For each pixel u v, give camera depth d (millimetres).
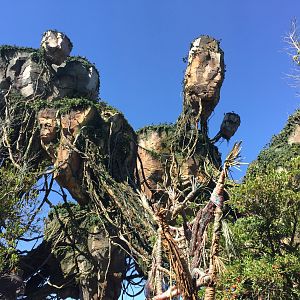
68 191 31094
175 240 7465
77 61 36406
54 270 34688
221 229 7629
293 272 14039
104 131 31844
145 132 41562
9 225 22547
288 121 31344
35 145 32344
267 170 17578
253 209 15883
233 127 41406
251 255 15219
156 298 7102
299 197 15359
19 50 35469
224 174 7609
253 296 14367
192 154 37156
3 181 24094
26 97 33531
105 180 29172
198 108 38938
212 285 6969
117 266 32125
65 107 31375
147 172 38469
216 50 39312
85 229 31562
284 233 16062
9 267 24906
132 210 27031
